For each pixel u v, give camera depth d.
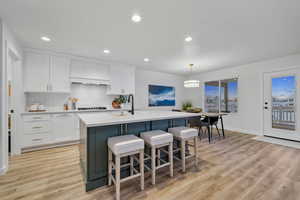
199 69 5.22
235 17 1.93
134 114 2.48
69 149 3.07
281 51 3.29
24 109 3.08
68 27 2.20
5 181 1.85
